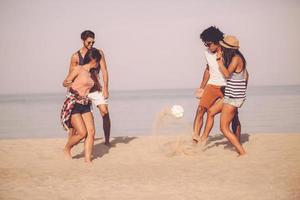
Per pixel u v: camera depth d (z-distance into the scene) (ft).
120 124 82.12
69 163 26.09
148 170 23.59
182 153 27.76
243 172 22.44
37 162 26.68
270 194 18.37
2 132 73.20
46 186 20.63
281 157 25.91
